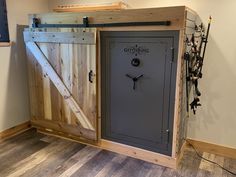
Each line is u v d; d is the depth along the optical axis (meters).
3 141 3.09
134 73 2.51
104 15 2.51
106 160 2.64
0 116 3.12
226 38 2.58
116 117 2.74
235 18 2.50
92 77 2.69
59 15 2.78
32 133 3.36
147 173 2.40
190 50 2.47
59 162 2.59
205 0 2.61
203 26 2.67
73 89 2.88
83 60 2.71
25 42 3.10
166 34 2.25
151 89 2.46
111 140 2.84
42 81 3.12
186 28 2.22
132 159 2.67
